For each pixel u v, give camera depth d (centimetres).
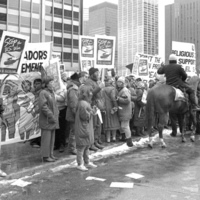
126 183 510
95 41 969
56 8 6100
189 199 435
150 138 830
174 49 1210
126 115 824
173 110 844
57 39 6153
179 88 846
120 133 958
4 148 814
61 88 768
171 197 443
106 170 599
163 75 906
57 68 764
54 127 652
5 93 658
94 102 755
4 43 579
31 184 515
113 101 822
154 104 802
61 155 716
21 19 5372
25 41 611
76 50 6488
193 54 1253
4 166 613
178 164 644
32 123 715
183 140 914
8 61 590
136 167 619
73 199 440
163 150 794
